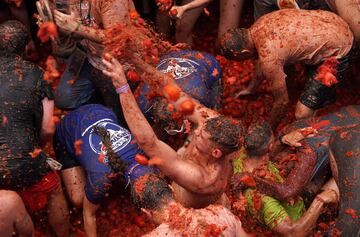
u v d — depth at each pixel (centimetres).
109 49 495
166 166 470
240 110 768
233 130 473
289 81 804
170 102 522
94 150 598
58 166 593
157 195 461
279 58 648
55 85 703
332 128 632
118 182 660
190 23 771
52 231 659
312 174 613
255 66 738
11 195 531
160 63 648
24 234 558
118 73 450
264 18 662
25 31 573
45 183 583
